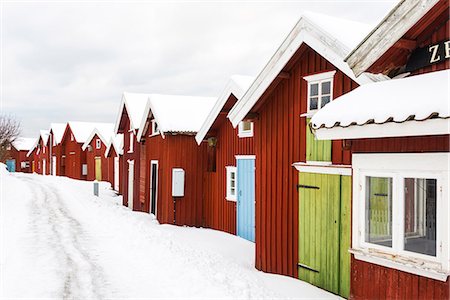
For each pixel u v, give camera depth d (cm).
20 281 718
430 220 504
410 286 523
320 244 755
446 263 477
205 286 698
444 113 434
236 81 1273
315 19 726
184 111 1625
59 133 4728
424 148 508
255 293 673
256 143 941
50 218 1392
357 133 543
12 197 1920
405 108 477
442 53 527
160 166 1647
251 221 1256
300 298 688
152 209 1798
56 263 834
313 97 798
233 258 1009
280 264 856
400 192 537
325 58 723
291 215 833
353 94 588
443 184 485
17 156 6084
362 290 590
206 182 1575
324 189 750
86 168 4044
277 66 823
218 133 1478
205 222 1569
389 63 581
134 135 2088
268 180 899
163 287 700
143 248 973
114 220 1373
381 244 567
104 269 802
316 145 777
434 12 516
